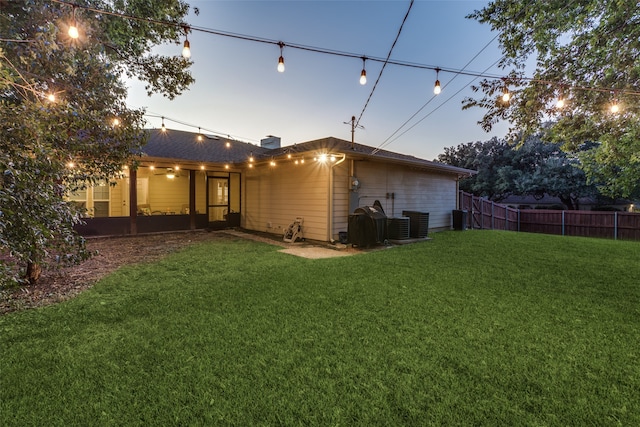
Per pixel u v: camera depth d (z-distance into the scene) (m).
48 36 3.12
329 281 4.37
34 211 2.31
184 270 5.04
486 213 13.86
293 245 7.91
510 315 3.11
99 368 2.12
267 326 2.83
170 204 12.07
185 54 3.28
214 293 3.81
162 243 8.06
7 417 1.64
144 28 5.28
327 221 8.12
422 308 3.31
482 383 1.96
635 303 3.47
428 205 11.34
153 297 3.66
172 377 2.02
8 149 2.11
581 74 4.92
